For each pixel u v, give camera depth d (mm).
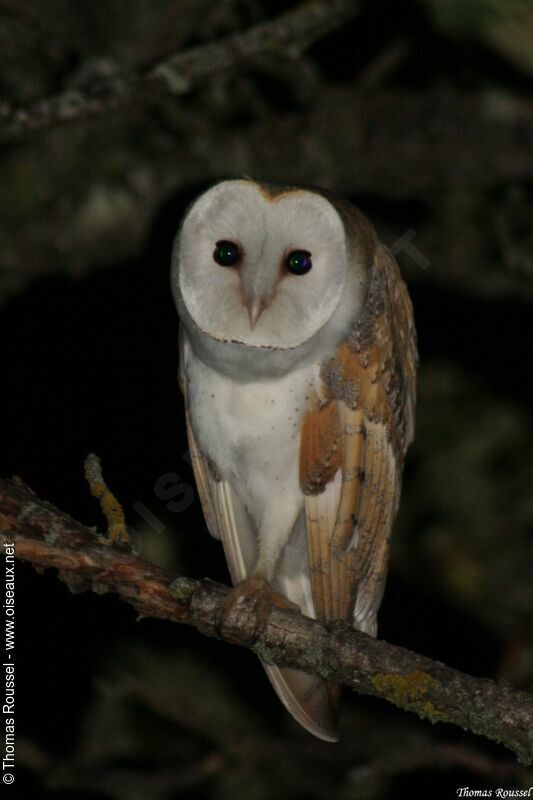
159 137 12797
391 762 10836
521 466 13680
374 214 13297
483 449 13703
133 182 12695
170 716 12203
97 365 12906
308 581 8797
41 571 6902
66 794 11953
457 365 13945
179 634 12922
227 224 7844
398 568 13523
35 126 9562
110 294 12859
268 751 11898
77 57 12414
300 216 7809
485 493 13617
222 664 12820
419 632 13344
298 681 8297
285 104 13281
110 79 9938
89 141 12758
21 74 12586
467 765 10672
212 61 10016
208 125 12984
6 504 7000
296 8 10664
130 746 12406
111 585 6965
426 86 13133
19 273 12695
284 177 12406
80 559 6871
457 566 13398
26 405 12812
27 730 12414
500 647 13180
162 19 11938
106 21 11938
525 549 13453
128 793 11359
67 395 12844
